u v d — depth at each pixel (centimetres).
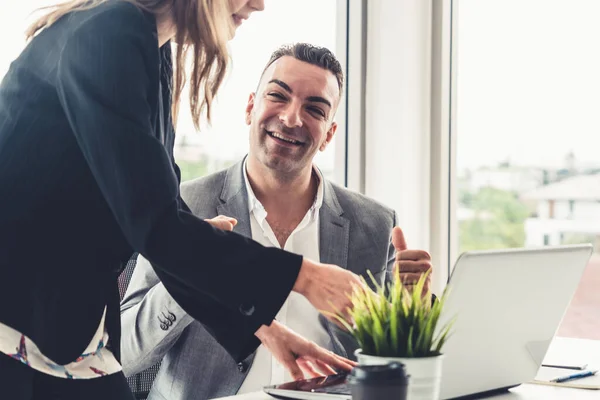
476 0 280
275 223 202
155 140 115
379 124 276
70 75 115
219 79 138
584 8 267
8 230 116
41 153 119
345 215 204
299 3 257
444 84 277
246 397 133
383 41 274
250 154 202
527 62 275
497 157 279
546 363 171
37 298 117
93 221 122
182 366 182
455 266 118
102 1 122
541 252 134
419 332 106
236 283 114
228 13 134
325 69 200
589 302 268
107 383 131
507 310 131
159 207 112
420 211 274
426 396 105
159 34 131
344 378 141
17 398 116
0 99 125
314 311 194
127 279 181
